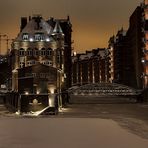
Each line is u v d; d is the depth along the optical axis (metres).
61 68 107.75
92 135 22.44
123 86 133.62
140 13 130.00
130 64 148.50
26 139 20.52
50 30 110.69
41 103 53.31
